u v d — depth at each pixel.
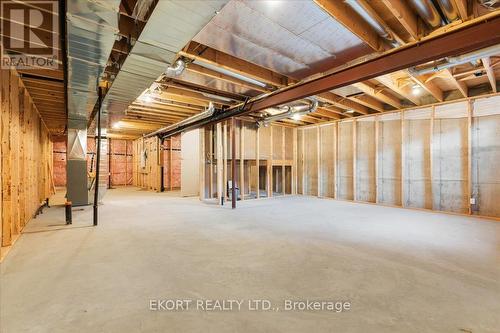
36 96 4.57
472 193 4.88
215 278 2.19
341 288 2.02
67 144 5.57
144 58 2.58
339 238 3.36
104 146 7.43
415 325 1.56
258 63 3.29
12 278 2.17
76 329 1.52
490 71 3.69
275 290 1.99
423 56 2.63
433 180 5.36
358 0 2.15
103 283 2.09
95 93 3.53
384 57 2.92
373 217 4.70
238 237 3.40
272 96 4.41
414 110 5.66
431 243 3.14
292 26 2.48
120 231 3.70
